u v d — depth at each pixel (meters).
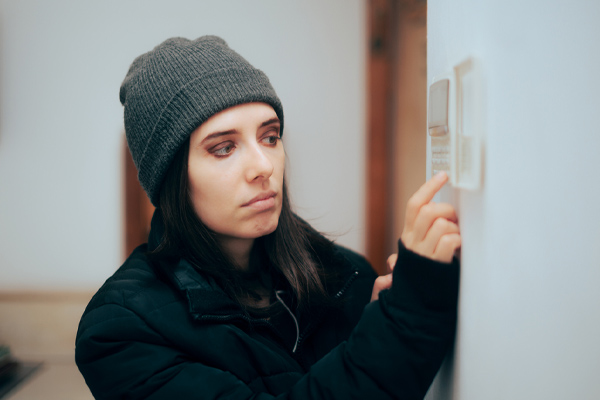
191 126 0.66
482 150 0.44
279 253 0.80
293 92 2.16
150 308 0.67
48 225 2.10
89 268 2.11
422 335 0.50
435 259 0.50
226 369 0.66
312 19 2.15
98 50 2.09
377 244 2.17
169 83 0.69
